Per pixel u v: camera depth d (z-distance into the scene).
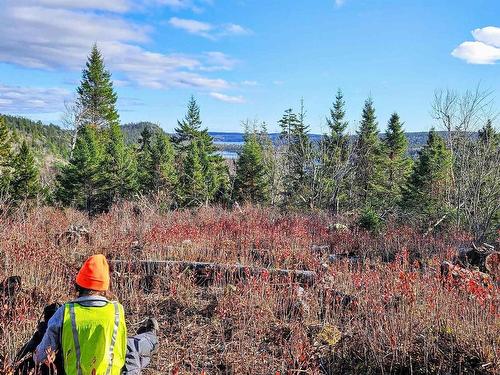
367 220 13.49
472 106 15.54
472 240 12.05
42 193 25.45
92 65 41.62
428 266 7.23
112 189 28.81
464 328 4.55
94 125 40.09
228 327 5.25
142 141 44.78
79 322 2.62
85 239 9.57
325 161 28.25
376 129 37.12
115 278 6.70
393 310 4.77
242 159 31.06
